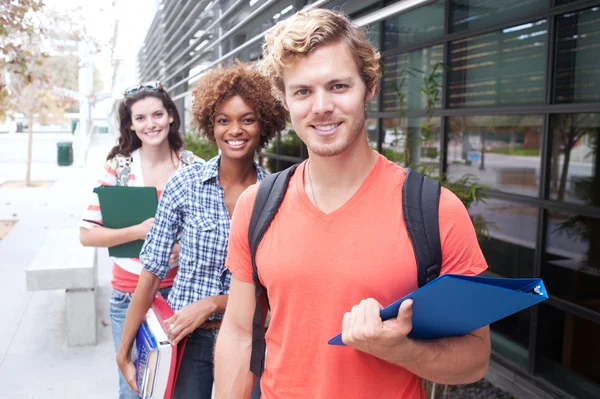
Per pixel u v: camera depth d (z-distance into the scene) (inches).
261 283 60.7
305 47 51.4
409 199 53.3
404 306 45.7
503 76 167.8
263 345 63.6
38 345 198.4
